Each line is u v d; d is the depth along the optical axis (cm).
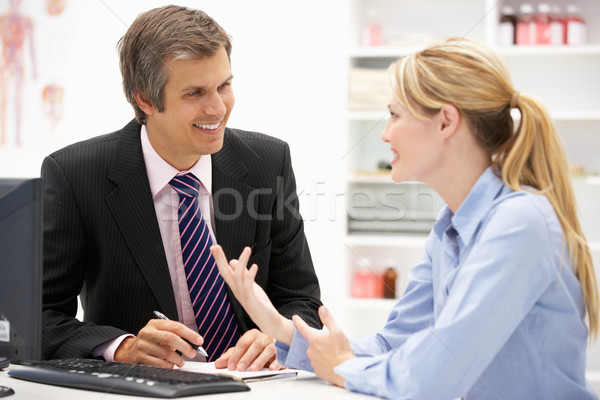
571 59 293
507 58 298
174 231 148
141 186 145
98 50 324
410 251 312
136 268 144
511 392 101
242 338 125
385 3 316
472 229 105
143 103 142
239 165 155
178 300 147
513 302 95
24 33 327
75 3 323
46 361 114
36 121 330
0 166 332
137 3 319
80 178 146
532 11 287
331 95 304
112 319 146
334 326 109
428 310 124
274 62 307
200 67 133
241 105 311
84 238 146
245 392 98
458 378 95
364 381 99
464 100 104
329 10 302
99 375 101
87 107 327
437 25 310
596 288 106
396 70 109
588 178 276
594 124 286
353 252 313
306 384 107
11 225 97
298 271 160
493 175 105
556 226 99
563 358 102
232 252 150
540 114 104
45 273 142
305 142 307
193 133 139
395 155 111
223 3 309
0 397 94
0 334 100
